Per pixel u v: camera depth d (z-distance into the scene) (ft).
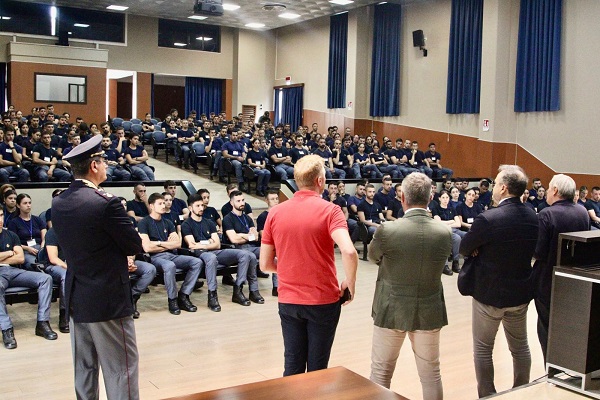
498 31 36.24
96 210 7.38
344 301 7.93
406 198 8.09
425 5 42.14
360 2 44.39
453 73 39.63
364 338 14.23
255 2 45.47
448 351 13.38
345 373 4.70
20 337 13.84
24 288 14.03
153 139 42.73
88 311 7.42
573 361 5.71
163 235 17.29
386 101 45.29
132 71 54.29
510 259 8.53
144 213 19.77
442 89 41.01
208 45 57.72
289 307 7.69
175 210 20.74
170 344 13.51
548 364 5.95
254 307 17.01
